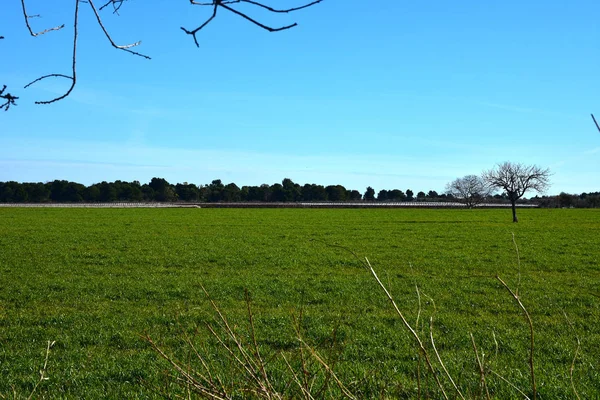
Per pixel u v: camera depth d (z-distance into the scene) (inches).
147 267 962.1
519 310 602.2
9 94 79.8
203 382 170.9
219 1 69.3
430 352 420.2
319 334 470.9
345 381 309.1
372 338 460.1
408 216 2923.2
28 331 497.0
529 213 3341.5
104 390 332.2
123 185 6998.0
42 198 6427.2
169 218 2605.8
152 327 506.6
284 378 239.8
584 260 1063.0
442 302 648.4
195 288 738.2
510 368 370.0
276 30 70.6
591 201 4660.4
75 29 80.7
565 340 461.4
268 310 595.5
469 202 5290.4
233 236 1610.5
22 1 75.9
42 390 334.6
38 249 1216.8
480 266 983.6
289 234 1695.4
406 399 300.8
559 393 322.3
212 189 7490.2
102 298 668.1
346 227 2022.6
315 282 792.3
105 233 1681.8
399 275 872.9
